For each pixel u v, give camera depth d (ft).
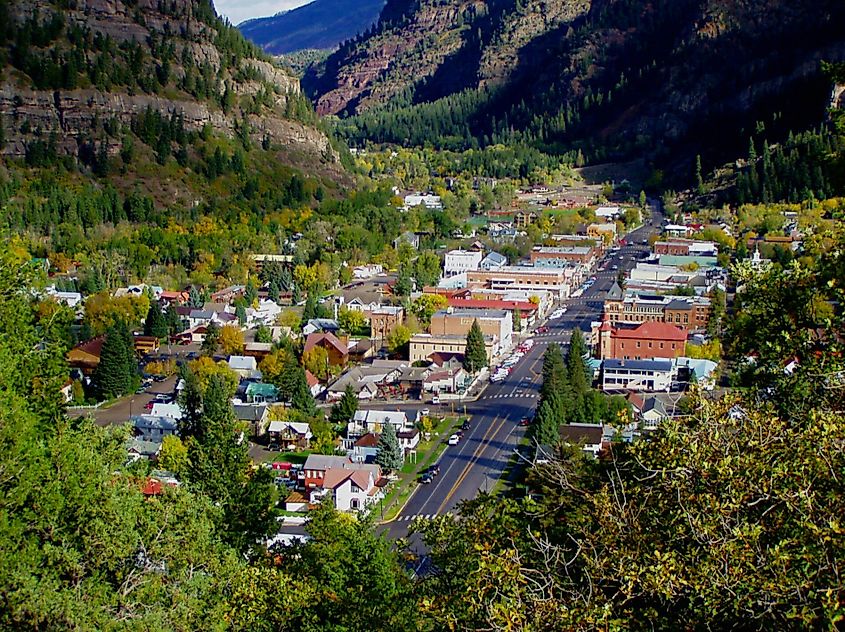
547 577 98.63
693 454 97.76
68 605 115.65
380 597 145.59
